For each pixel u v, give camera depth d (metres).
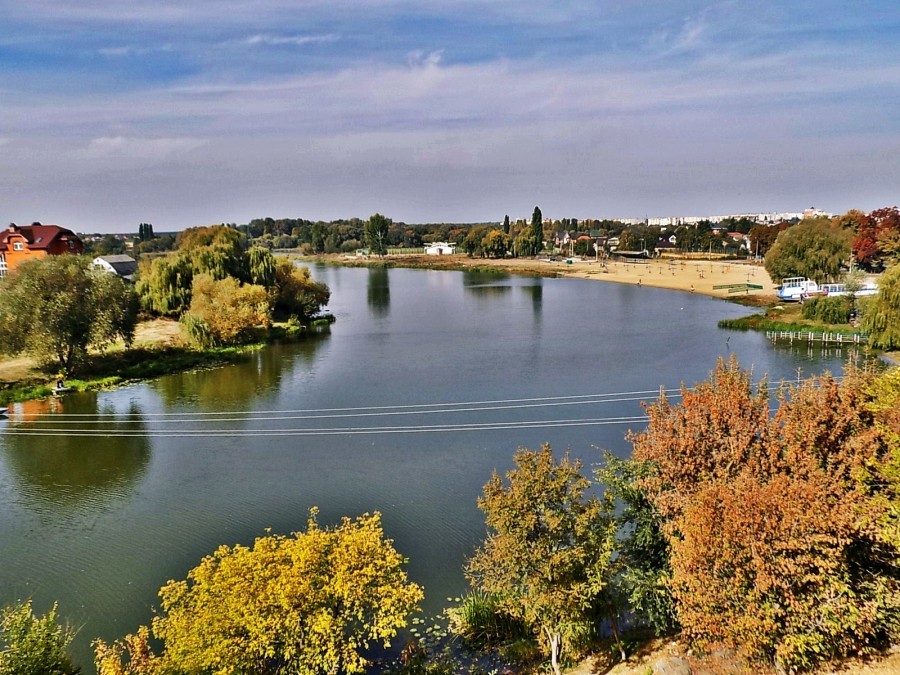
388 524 33.44
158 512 35.50
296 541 20.23
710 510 15.89
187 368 70.81
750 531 15.34
